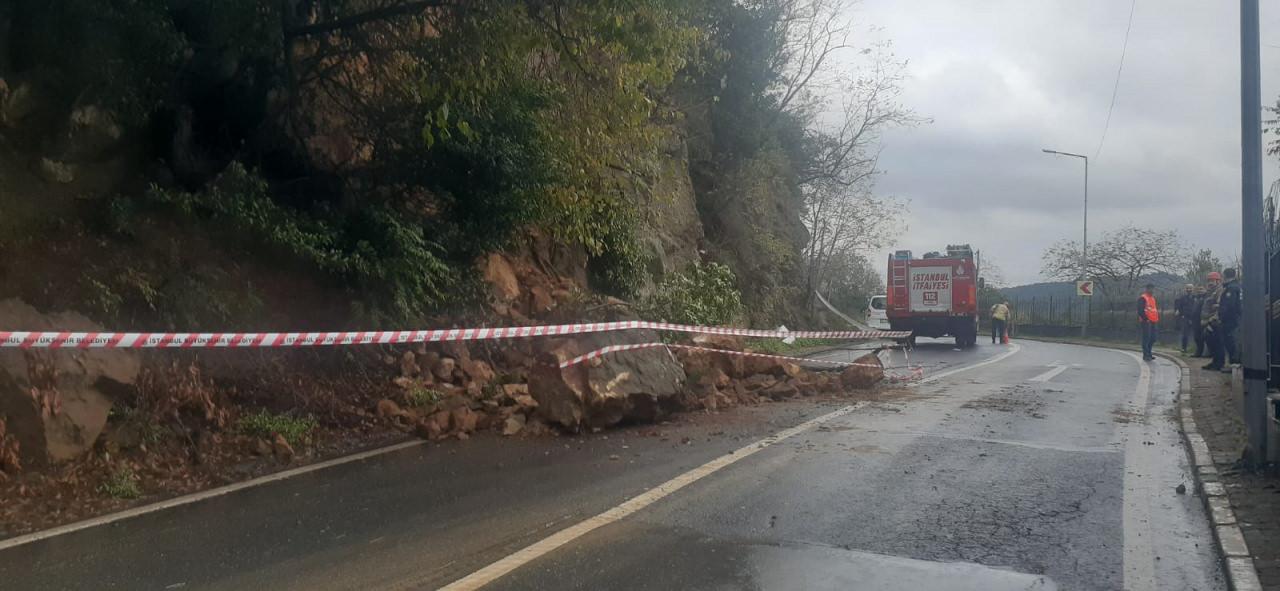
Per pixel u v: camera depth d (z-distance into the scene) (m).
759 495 6.83
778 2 27.92
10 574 5.18
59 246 8.98
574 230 13.78
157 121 10.41
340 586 4.95
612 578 5.04
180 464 7.79
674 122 21.78
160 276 9.37
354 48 11.47
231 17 10.04
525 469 7.80
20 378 7.07
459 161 12.28
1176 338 30.17
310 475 7.63
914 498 6.76
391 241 11.22
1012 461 8.08
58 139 9.21
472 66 10.97
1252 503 6.46
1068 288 49.91
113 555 5.52
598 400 9.45
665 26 10.90
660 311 17.58
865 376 13.56
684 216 24.31
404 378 10.62
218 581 5.05
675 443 8.92
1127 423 10.34
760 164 29.31
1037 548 5.64
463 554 5.47
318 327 10.68
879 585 4.96
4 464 6.92
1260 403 7.48
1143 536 5.91
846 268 44.50
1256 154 7.56
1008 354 23.36
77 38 9.03
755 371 12.97
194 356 9.12
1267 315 8.56
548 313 13.80
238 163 10.32
